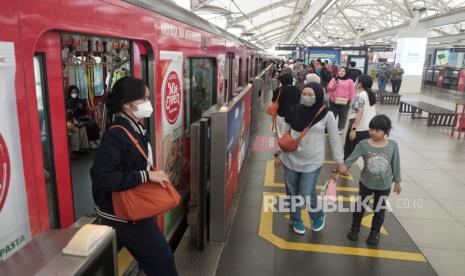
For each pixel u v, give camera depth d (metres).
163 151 3.42
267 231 4.20
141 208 2.09
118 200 2.08
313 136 3.73
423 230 4.29
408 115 12.80
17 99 1.61
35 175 1.74
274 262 3.58
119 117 2.12
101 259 1.27
